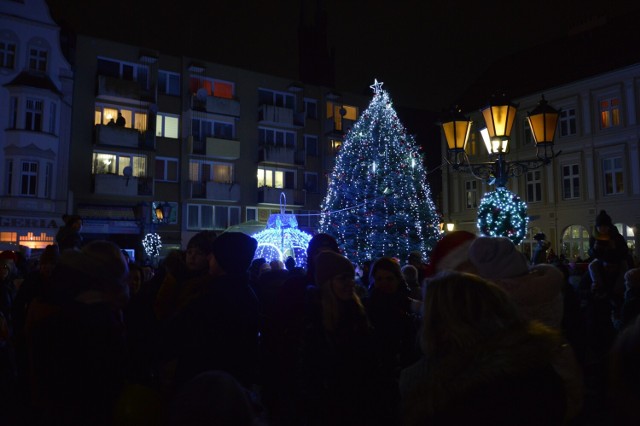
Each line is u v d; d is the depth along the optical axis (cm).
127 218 2898
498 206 790
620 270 698
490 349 189
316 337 323
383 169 2195
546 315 297
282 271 582
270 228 1564
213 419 163
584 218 2719
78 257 255
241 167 3394
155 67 3086
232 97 3416
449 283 209
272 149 3431
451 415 184
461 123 872
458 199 3397
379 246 2075
